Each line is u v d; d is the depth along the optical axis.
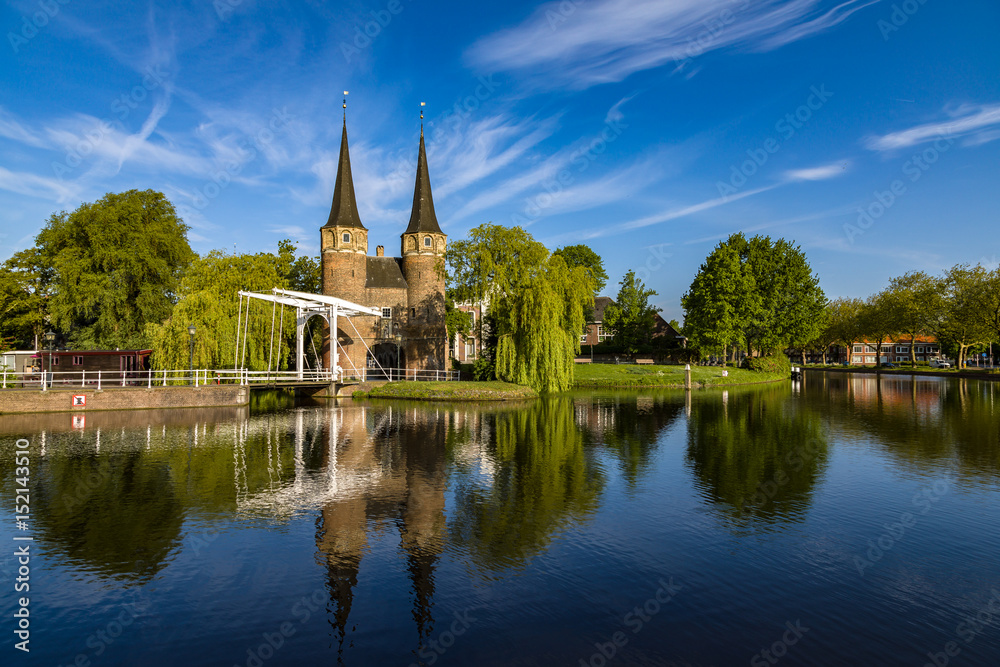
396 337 43.66
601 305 79.62
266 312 36.84
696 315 53.50
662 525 10.96
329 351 37.88
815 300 55.56
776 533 10.51
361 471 15.11
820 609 7.68
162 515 11.41
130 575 8.69
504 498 12.70
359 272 41.84
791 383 52.03
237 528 10.71
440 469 15.39
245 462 16.05
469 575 8.73
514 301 38.16
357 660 6.50
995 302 53.00
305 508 11.91
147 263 36.62
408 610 7.67
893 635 7.02
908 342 107.50
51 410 25.62
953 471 15.09
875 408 29.88
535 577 8.66
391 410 29.14
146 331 33.66
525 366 36.03
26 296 39.91
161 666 6.37
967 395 37.38
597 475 14.79
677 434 21.34
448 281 45.19
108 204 37.84
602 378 47.50
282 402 33.47
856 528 10.76
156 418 24.67
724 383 47.47
